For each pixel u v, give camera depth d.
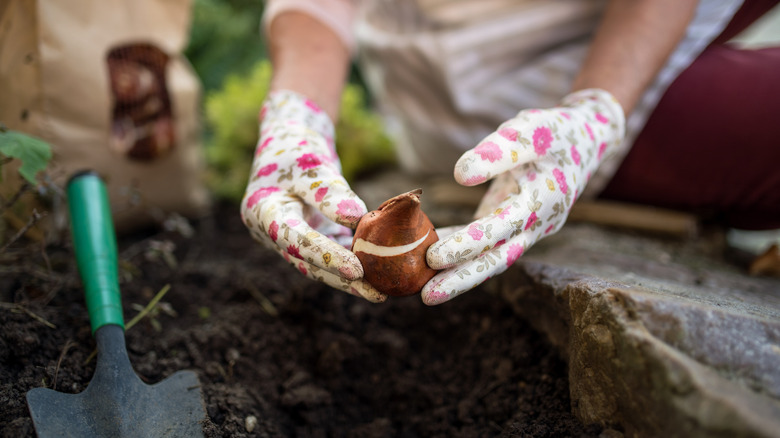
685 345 0.29
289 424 0.41
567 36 0.54
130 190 0.55
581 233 0.55
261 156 0.38
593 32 0.54
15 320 0.39
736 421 0.26
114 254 0.42
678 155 0.50
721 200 0.52
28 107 0.50
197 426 0.36
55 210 0.50
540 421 0.36
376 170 0.76
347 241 0.37
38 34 0.48
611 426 0.32
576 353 0.34
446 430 0.40
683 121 0.48
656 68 0.43
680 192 0.52
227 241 0.61
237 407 0.38
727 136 0.48
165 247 0.54
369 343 0.45
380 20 0.62
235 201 0.69
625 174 0.52
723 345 0.29
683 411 0.27
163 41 0.57
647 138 0.50
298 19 0.50
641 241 0.55
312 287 0.47
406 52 0.57
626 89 0.41
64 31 0.50
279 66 0.48
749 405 0.26
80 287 0.46
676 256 0.53
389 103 0.65
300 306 0.46
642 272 0.45
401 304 0.47
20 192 0.43
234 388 0.40
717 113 0.47
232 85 0.70
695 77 0.48
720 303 0.34
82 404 0.35
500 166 0.34
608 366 0.31
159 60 0.56
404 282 0.32
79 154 0.53
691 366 0.28
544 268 0.41
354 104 0.72
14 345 0.38
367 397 0.43
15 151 0.39
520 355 0.40
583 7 0.53
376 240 0.31
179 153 0.60
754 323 0.30
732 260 0.56
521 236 0.35
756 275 0.52
